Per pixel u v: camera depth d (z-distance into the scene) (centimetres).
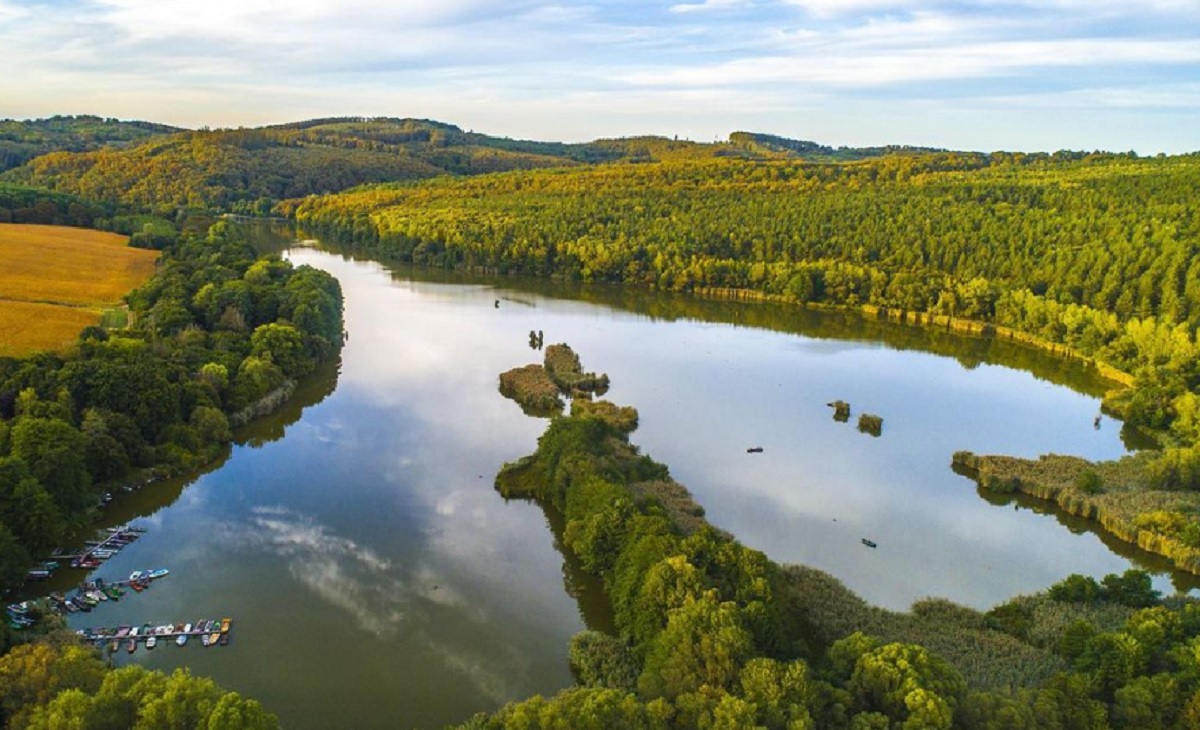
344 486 10981
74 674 5900
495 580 8812
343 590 8512
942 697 5709
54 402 10562
